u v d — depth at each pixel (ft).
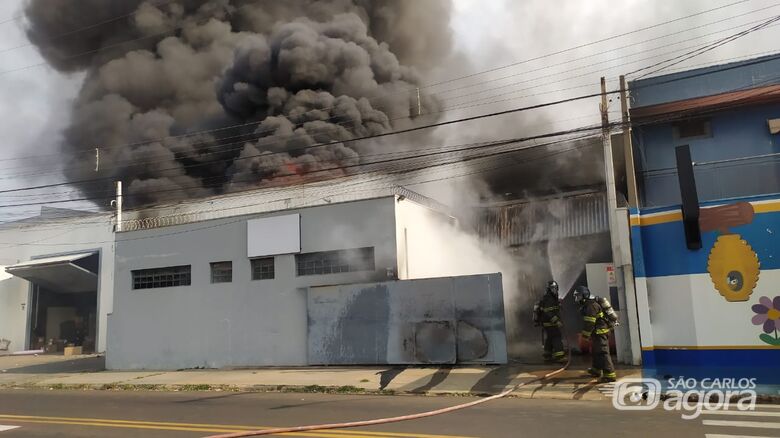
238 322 52.47
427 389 34.78
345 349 47.42
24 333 91.97
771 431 21.20
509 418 24.81
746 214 36.52
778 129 50.85
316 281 50.01
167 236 57.00
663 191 55.01
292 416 27.20
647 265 39.01
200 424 25.89
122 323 57.88
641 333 38.17
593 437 20.76
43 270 85.92
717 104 52.16
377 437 21.62
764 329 35.47
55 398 38.63
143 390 42.34
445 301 44.60
